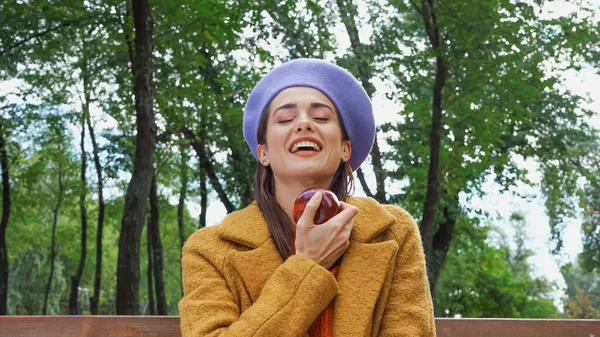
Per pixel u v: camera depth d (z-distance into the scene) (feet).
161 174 60.80
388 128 51.65
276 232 6.26
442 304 75.51
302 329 5.60
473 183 51.67
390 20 49.55
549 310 77.87
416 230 6.63
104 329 8.22
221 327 5.79
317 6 35.58
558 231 60.64
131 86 44.98
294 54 48.47
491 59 34.94
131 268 27.40
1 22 35.47
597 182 59.57
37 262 91.61
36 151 60.29
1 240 53.31
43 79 50.98
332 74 6.62
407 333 5.98
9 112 51.49
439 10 34.63
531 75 40.22
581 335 8.75
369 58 48.06
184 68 40.14
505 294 75.46
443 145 46.32
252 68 49.60
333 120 6.51
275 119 6.48
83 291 109.40
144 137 28.35
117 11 36.14
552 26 38.96
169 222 69.00
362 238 6.26
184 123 47.80
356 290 5.99
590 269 65.57
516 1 38.29
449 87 37.96
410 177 49.44
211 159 53.52
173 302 94.79
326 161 6.35
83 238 65.26
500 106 38.52
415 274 6.32
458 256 71.61
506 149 54.70
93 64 49.67
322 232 5.86
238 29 33.37
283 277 5.77
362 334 5.82
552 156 56.24
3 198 53.72
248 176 49.70
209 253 6.33
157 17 34.35
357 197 6.77
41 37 38.29
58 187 72.90
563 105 53.98
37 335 8.13
